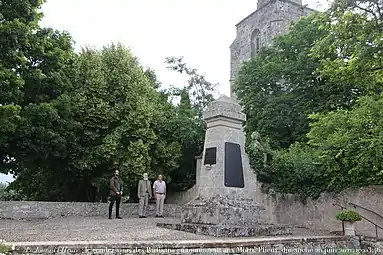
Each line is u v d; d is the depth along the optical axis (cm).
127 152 2077
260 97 2423
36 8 1812
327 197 1566
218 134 1262
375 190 1405
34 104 1758
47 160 2006
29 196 2662
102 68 2219
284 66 2300
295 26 2397
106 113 2089
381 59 1090
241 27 4191
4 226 1251
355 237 1205
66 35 2162
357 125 1256
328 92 2030
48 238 925
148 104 2211
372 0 1070
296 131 2145
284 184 1739
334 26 1126
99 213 1869
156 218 1731
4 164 1994
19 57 1603
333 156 1452
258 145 1881
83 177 2195
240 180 1251
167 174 2272
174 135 2291
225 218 1127
